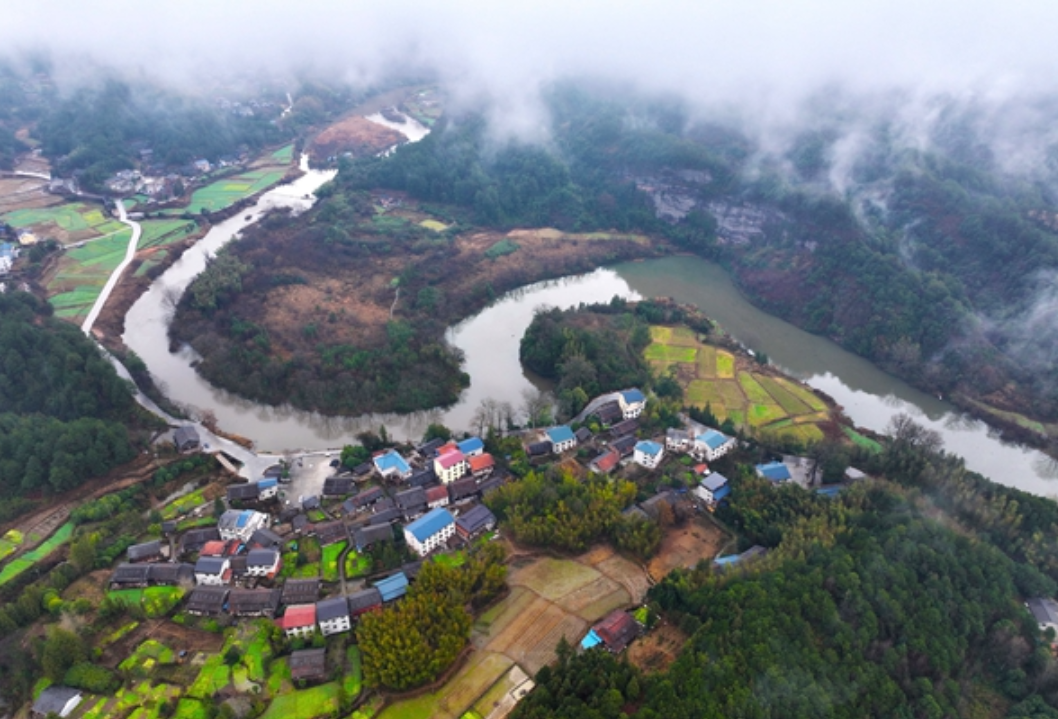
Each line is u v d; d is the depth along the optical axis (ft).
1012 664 397.39
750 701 342.85
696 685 349.82
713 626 388.16
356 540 496.64
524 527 494.18
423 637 397.19
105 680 386.73
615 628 409.49
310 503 543.39
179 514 542.57
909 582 419.13
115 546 491.72
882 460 570.05
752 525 501.56
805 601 399.03
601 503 512.63
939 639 391.86
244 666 400.47
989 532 486.79
